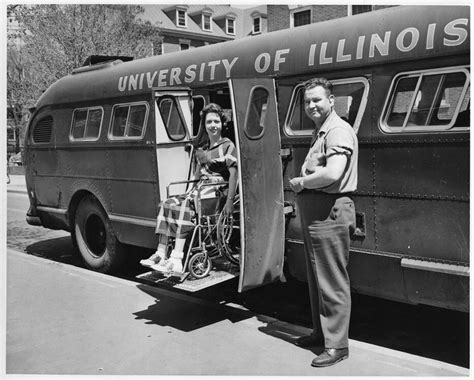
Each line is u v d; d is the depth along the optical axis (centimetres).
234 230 512
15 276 666
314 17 1543
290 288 625
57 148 761
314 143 390
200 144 590
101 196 689
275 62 493
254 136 446
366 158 427
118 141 651
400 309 538
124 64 680
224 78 538
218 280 471
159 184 569
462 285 376
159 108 564
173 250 473
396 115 414
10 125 2094
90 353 433
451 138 379
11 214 1334
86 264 735
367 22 436
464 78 377
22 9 1388
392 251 416
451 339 461
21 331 484
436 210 389
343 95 446
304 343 430
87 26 1397
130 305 549
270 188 459
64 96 746
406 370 379
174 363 410
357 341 436
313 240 385
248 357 413
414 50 398
